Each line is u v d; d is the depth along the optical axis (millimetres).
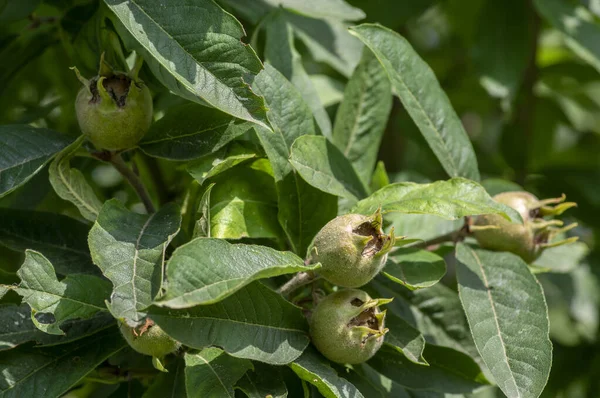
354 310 717
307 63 1112
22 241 766
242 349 697
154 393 727
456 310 801
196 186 770
